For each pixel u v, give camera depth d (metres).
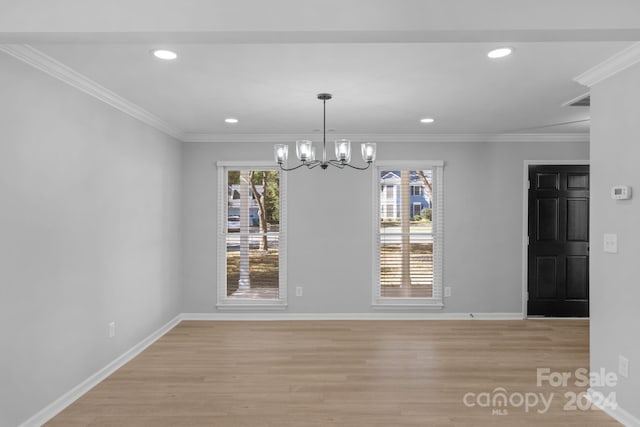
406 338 4.48
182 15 1.84
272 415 2.80
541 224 5.29
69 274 3.00
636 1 1.81
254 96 3.55
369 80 3.12
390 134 5.18
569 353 4.00
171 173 4.96
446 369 3.60
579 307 5.28
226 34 1.88
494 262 5.29
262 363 3.77
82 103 3.16
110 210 3.58
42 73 2.71
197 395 3.11
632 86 2.58
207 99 3.65
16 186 2.48
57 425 2.67
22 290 2.53
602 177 2.87
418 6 1.84
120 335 3.74
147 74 2.99
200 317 5.32
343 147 3.36
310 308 5.31
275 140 5.28
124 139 3.82
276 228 5.37
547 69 2.88
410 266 5.35
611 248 2.77
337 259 5.30
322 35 1.89
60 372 2.89
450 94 3.49
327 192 5.29
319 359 3.86
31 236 2.61
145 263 4.27
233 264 5.38
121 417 2.78
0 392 2.37
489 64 2.79
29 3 1.83
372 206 5.29
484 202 5.28
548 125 4.69
